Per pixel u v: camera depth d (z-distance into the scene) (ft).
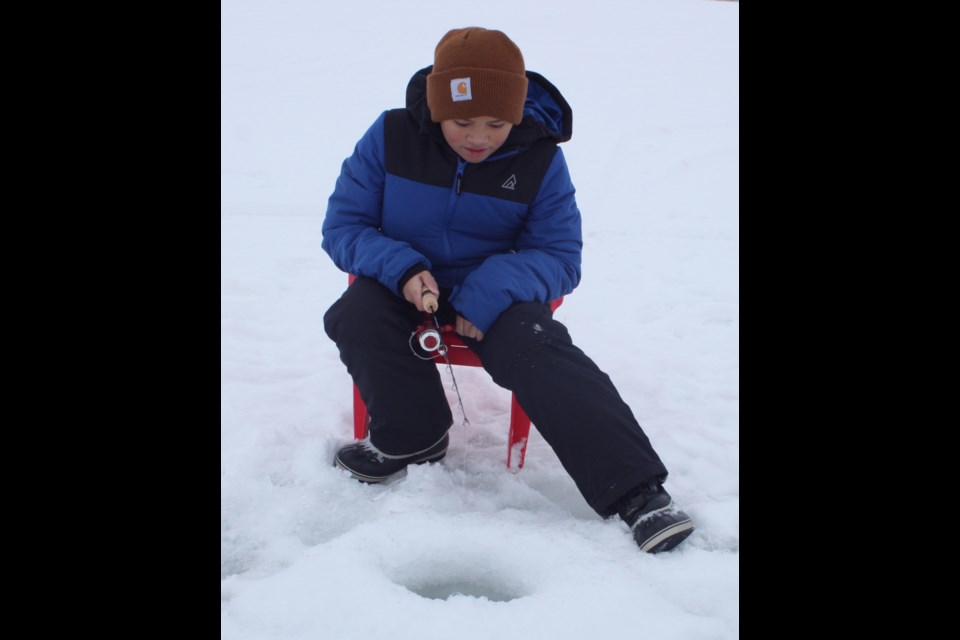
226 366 8.45
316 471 6.48
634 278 11.56
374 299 6.26
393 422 6.27
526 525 5.80
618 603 4.88
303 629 4.68
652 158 18.06
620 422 5.67
